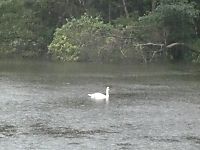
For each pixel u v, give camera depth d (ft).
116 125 138.41
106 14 384.27
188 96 189.26
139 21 345.72
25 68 283.59
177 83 226.38
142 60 332.39
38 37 385.09
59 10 388.37
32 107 163.43
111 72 268.41
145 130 133.08
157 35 342.23
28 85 213.87
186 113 155.94
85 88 207.82
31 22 391.24
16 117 147.23
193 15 329.93
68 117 148.36
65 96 186.60
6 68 282.56
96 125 138.21
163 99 181.98
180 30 346.54
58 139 122.93
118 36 334.24
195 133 130.82
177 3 333.83
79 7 386.52
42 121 142.51
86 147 116.47
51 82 224.53
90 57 333.83
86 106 167.12
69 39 344.49
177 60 347.97
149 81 232.53
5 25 391.24
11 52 378.94
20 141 120.78
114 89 206.28
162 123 141.59
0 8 399.85
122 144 119.34
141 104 171.42
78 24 346.74
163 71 277.23
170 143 120.98
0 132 128.98
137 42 336.29
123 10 384.68
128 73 264.93
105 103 173.27
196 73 268.82
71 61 335.88
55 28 387.75
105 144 119.03
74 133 128.98
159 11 335.88
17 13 398.21
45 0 386.93
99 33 335.47
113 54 331.36
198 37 364.17
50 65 305.12
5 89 201.67
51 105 167.73
